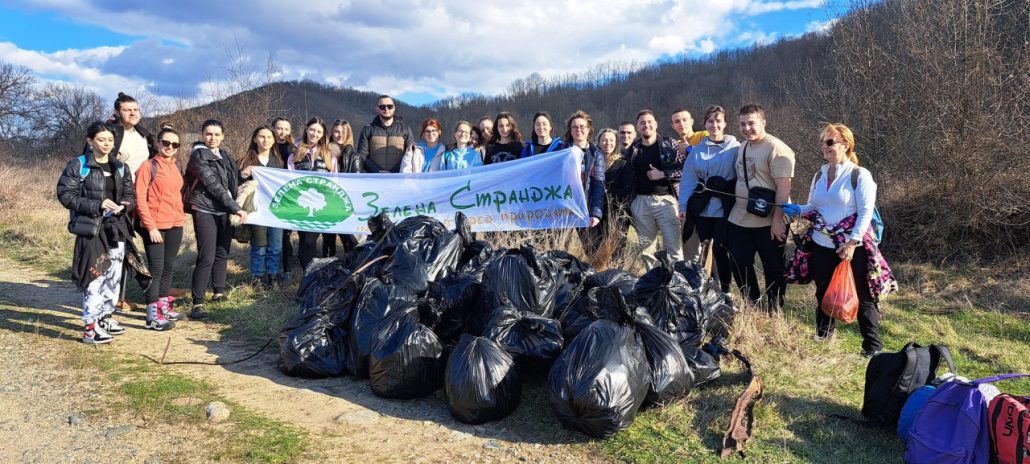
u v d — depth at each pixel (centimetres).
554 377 356
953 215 810
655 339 390
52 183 1712
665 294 454
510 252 480
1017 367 467
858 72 1043
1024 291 666
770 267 563
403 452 343
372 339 431
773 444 350
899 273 779
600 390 341
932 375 360
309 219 718
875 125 992
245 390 430
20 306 639
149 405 395
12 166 2120
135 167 660
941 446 308
